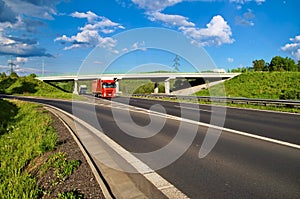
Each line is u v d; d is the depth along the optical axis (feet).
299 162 19.22
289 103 62.85
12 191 14.97
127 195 13.82
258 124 38.63
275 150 22.82
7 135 35.45
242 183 15.26
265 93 143.54
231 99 84.43
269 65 335.47
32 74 249.96
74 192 14.16
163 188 14.67
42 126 36.88
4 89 211.61
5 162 21.62
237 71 221.25
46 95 165.27
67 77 229.04
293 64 327.88
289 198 13.28
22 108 74.13
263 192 13.99
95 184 15.15
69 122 41.75
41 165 19.58
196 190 14.35
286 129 34.09
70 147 24.41
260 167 18.12
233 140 27.14
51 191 14.67
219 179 15.96
